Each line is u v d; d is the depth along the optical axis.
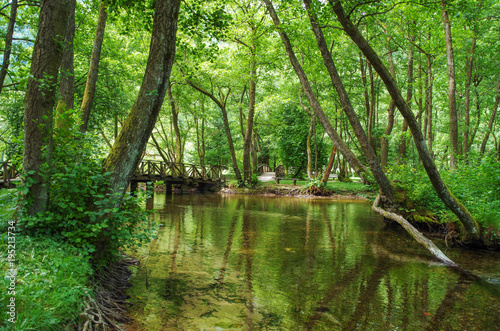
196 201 16.64
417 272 5.26
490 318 3.60
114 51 14.88
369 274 5.13
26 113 3.56
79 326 2.62
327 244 7.26
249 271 5.18
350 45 16.12
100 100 14.56
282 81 24.09
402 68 18.06
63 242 3.61
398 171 10.04
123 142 4.09
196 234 7.98
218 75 19.92
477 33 13.03
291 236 8.09
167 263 5.45
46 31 3.59
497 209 6.98
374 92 17.75
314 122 22.11
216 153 31.02
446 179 8.52
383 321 3.49
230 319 3.44
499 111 18.28
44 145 3.68
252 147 28.83
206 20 6.84
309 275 5.04
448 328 3.37
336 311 3.73
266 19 16.30
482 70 16.02
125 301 3.76
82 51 13.19
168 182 20.16
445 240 7.50
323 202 17.34
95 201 3.66
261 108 21.34
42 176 3.60
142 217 4.18
